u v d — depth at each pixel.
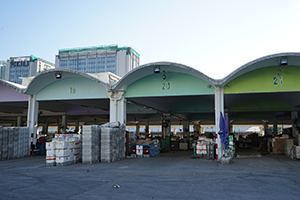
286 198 7.62
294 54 14.82
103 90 20.12
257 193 8.18
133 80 19.16
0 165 15.05
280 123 47.38
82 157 15.39
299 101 21.81
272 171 12.39
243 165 14.45
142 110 31.27
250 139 36.91
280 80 16.69
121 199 7.54
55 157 14.59
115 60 160.12
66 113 32.31
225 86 17.30
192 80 18.28
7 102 23.98
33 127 21.02
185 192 8.33
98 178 10.73
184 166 14.23
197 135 38.25
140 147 19.41
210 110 28.27
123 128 18.48
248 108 25.94
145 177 10.95
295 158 17.14
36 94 21.45
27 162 16.42
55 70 19.09
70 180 10.30
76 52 166.50
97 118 42.69
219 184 9.50
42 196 7.84
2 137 17.80
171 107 29.53
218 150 16.72
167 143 28.77
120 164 15.06
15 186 9.20
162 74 18.84
